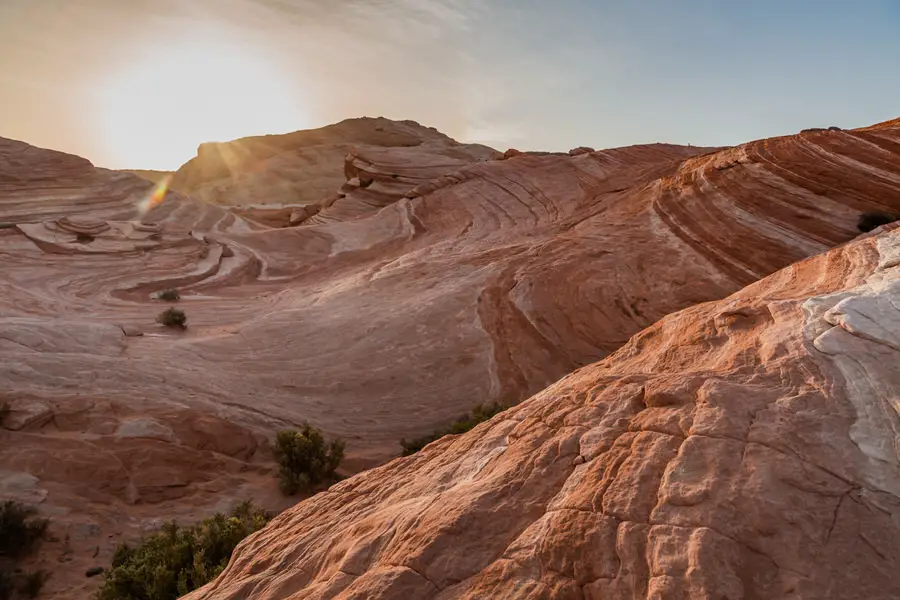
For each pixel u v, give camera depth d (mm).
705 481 3287
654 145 48594
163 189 48031
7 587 10094
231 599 4918
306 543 5336
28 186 41250
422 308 23781
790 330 4305
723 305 5590
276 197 101250
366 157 62625
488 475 4449
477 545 3646
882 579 2713
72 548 11336
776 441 3379
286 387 19000
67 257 32906
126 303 28375
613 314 21953
